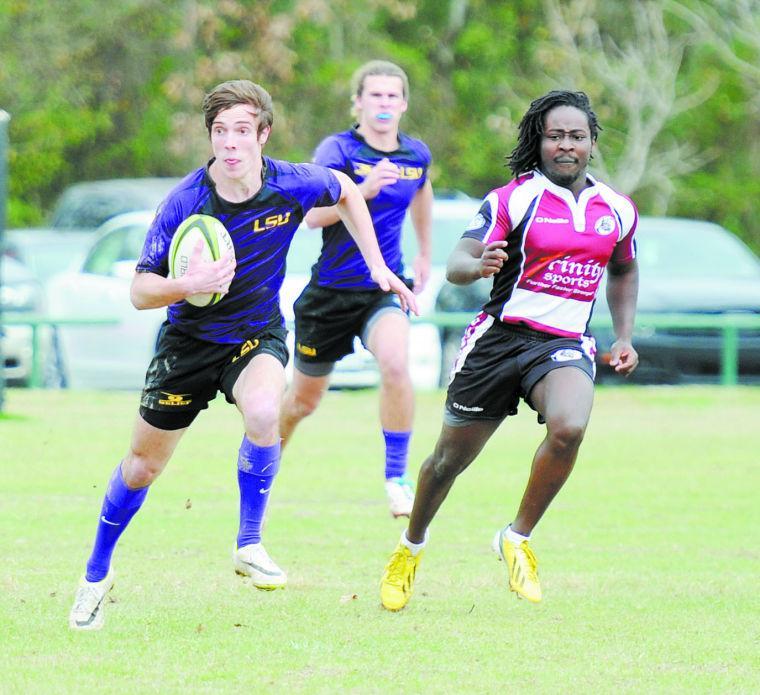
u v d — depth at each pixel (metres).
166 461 22.42
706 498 36.47
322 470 39.81
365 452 43.25
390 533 31.06
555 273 22.89
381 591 24.00
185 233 21.62
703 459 43.25
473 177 114.38
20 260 74.19
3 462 39.53
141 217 63.28
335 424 49.75
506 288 23.17
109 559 22.36
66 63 105.31
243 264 22.05
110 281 62.06
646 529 32.19
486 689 19.17
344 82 105.25
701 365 62.53
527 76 116.31
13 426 47.16
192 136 102.44
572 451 22.25
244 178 21.69
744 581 26.72
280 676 19.64
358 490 36.66
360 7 107.00
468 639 22.02
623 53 109.00
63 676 19.47
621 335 24.11
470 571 27.31
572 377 22.61
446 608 24.23
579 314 23.20
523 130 23.11
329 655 20.86
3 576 25.91
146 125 108.38
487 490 37.28
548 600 24.98
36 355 59.34
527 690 19.14
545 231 22.73
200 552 28.61
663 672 20.22
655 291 62.56
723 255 66.94
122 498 22.08
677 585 26.28
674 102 111.06
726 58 109.81
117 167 112.38
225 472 39.06
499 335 23.25
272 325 22.89
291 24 102.38
